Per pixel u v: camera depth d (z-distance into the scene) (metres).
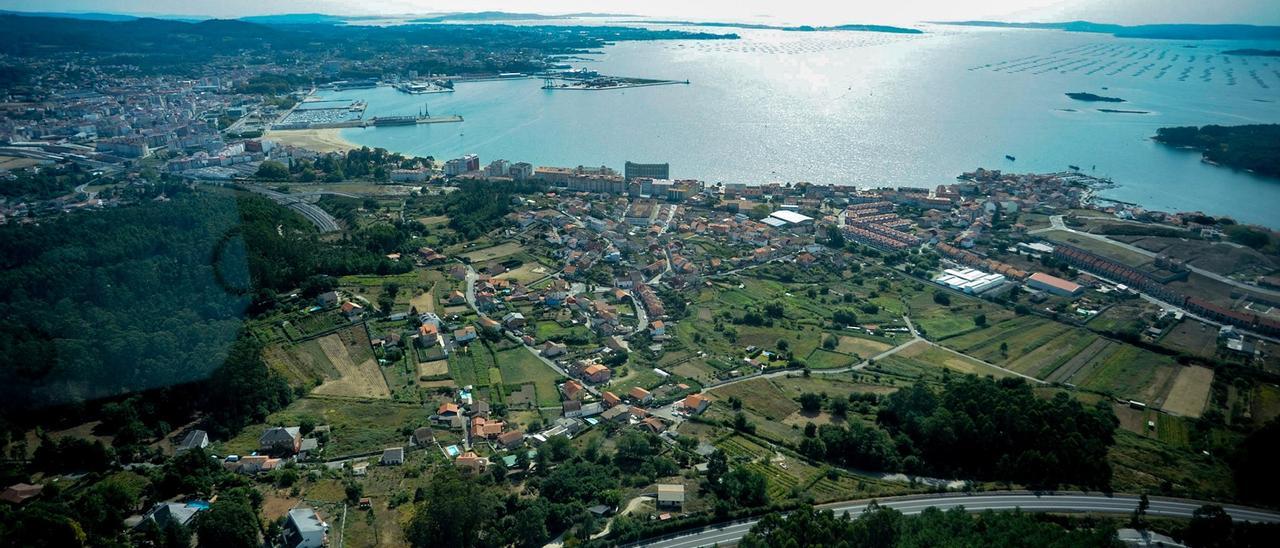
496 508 179.00
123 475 187.38
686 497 190.88
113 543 156.12
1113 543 170.12
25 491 178.75
